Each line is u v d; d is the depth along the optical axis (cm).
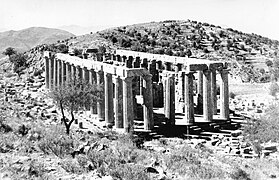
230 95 9619
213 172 3102
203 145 4606
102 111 5797
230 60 16000
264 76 14188
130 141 4081
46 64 8738
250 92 10650
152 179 2566
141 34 17425
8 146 2908
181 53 14288
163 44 15850
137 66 7700
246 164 3791
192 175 2953
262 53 18075
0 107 5394
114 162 2745
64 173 2439
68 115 6291
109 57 9038
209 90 5734
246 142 4828
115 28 18112
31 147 2942
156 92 6938
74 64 6888
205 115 5756
